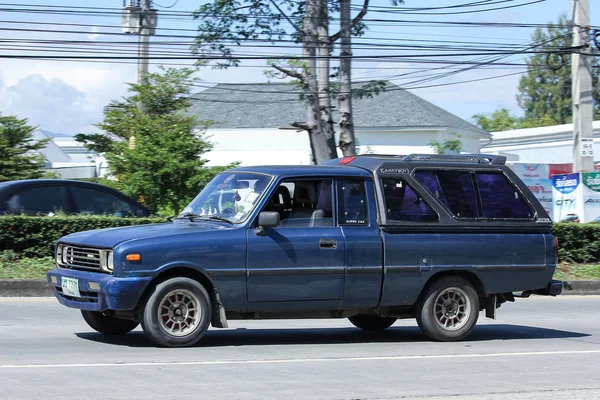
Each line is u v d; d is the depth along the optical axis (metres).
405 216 14.71
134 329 15.70
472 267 15.09
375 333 16.64
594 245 29.36
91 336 14.79
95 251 13.26
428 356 13.52
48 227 23.11
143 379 10.80
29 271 22.23
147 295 13.09
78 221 23.30
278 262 13.72
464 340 15.71
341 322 18.59
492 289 15.32
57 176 40.34
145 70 37.56
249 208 13.91
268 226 13.55
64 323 16.62
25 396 9.63
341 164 15.56
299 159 64.19
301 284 13.89
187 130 33.41
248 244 13.56
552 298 25.61
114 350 13.15
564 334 17.28
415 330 17.27
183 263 13.12
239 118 68.62
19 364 11.74
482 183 15.47
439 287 15.02
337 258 14.09
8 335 14.86
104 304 12.89
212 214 14.34
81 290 13.24
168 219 14.95
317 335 16.16
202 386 10.47
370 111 67.00
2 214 22.89
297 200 14.18
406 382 11.22
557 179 34.25
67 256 13.91
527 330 17.86
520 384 11.34
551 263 15.77
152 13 33.91
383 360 13.00
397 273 14.52
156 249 12.97
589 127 32.59
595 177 33.03
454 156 15.67
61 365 11.68
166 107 37.59
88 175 58.72
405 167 14.98
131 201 24.83
